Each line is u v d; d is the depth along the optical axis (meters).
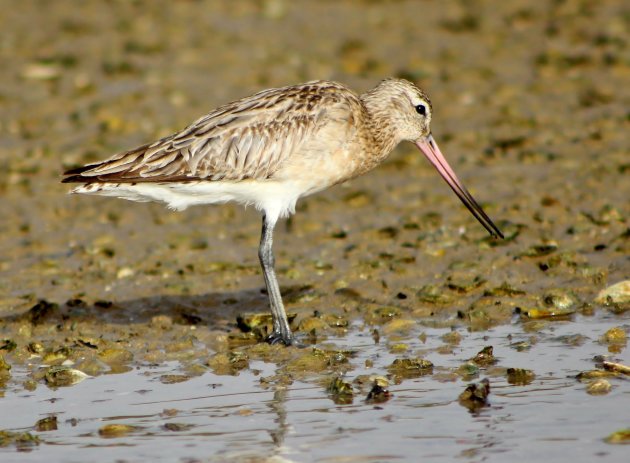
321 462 9.50
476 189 18.80
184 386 11.63
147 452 9.84
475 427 10.14
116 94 24.80
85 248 16.88
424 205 18.27
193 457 9.70
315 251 16.45
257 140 13.19
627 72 24.61
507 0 31.31
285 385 11.54
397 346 12.56
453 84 24.69
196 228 17.84
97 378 12.00
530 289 14.27
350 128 13.55
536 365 11.73
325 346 12.69
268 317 13.65
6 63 27.17
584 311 13.48
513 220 17.08
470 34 28.50
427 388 11.23
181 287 15.09
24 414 10.92
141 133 22.28
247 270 15.66
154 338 13.30
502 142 20.92
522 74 25.12
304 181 13.47
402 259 15.66
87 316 14.12
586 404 10.56
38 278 15.72
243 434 10.19
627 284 13.78
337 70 25.88
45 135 22.58
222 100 24.06
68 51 28.02
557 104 23.02
